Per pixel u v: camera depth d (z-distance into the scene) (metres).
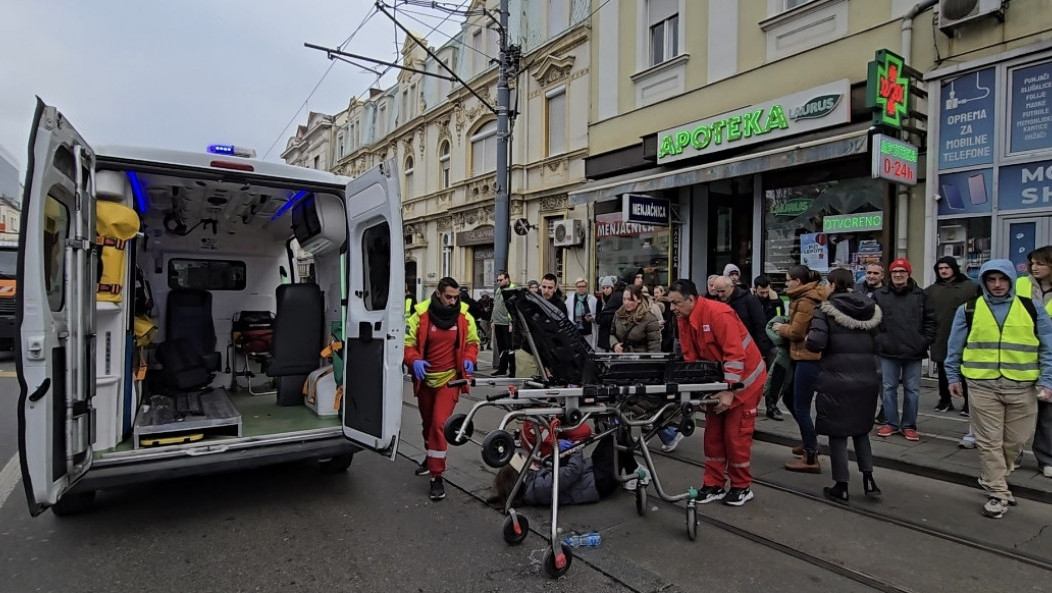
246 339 6.96
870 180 8.89
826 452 5.93
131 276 4.67
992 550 3.77
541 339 4.30
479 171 18.89
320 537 4.07
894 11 8.32
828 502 4.62
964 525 4.16
